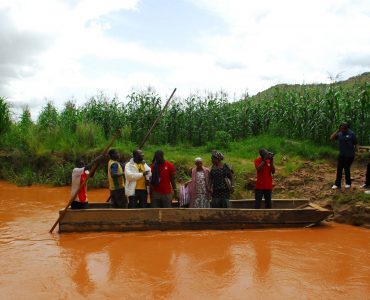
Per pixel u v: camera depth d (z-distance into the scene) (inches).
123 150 592.1
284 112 626.2
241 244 285.3
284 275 226.7
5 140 628.1
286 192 438.9
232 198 432.1
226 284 213.3
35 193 496.1
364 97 533.6
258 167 348.2
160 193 335.9
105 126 721.6
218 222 322.7
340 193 391.9
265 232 319.9
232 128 697.6
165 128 714.8
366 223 339.9
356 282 218.7
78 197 327.9
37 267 236.4
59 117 714.8
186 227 319.9
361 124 540.4
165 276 223.3
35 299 194.4
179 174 529.3
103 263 243.6
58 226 332.5
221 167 341.4
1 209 402.9
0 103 649.0
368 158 489.1
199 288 207.8
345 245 286.4
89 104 738.8
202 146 674.8
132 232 312.8
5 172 585.0
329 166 493.4
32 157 593.0
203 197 342.3
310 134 582.6
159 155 333.7
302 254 264.5
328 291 206.7
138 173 327.9
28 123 685.9
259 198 353.1
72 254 260.2
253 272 230.8
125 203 342.3
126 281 216.1
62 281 215.6
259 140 627.5
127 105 724.7
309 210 334.6
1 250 267.9
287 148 561.3
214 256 258.1
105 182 543.2
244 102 706.2
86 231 311.4
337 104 556.1
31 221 351.3
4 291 202.8
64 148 593.9
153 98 717.9
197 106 718.5
